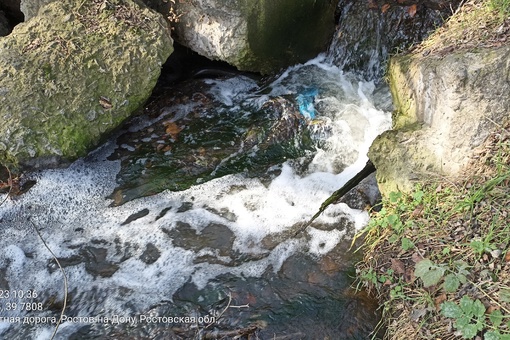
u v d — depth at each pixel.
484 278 2.89
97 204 4.24
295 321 3.31
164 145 4.70
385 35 5.17
